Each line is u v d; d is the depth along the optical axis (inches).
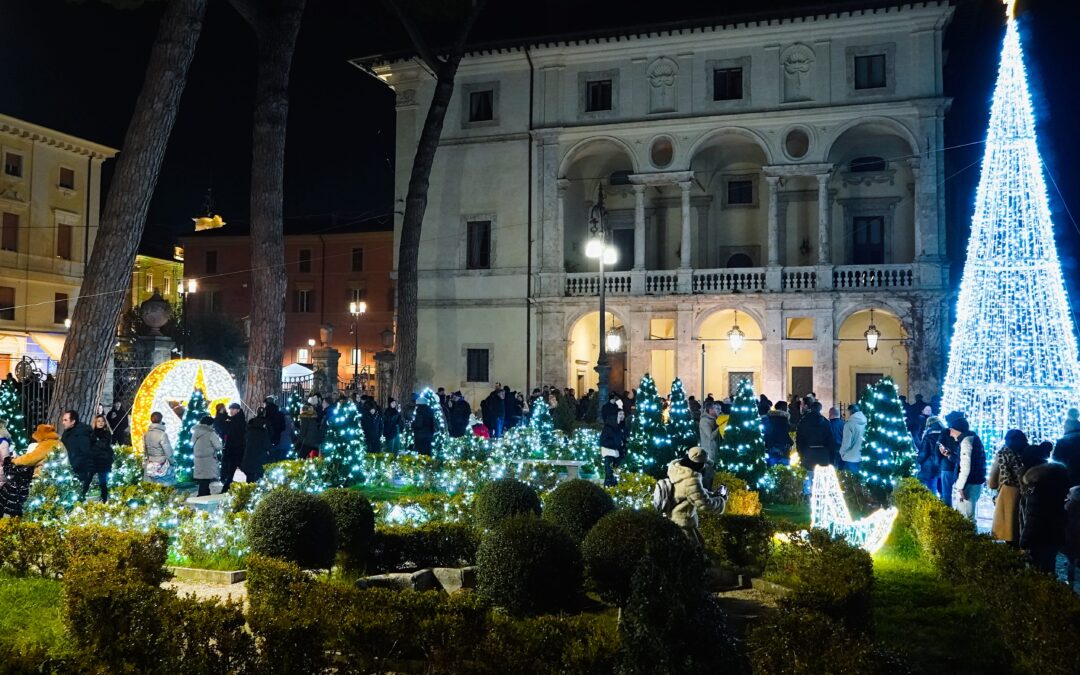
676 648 201.0
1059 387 674.8
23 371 1095.6
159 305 1018.7
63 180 1854.1
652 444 710.5
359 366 2308.1
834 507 496.7
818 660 231.0
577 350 1584.6
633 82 1435.8
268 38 951.0
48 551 408.2
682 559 216.2
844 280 1350.9
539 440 1011.9
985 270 708.0
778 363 1354.6
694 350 1392.7
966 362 720.3
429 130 1270.9
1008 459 424.2
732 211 1517.0
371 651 266.2
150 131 732.0
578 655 240.2
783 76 1369.3
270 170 943.0
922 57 1309.1
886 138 1419.8
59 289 1840.6
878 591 400.8
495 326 1497.3
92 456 600.4
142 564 371.6
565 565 335.6
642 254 1434.5
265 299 935.0
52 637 315.0
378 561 419.8
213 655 267.3
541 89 1481.3
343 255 2356.1
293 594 305.0
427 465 746.2
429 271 1537.9
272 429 783.7
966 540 386.0
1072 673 259.9
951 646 325.7
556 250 1467.8
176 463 792.9
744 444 667.4
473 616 270.1
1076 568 473.4
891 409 621.9
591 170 1588.3
